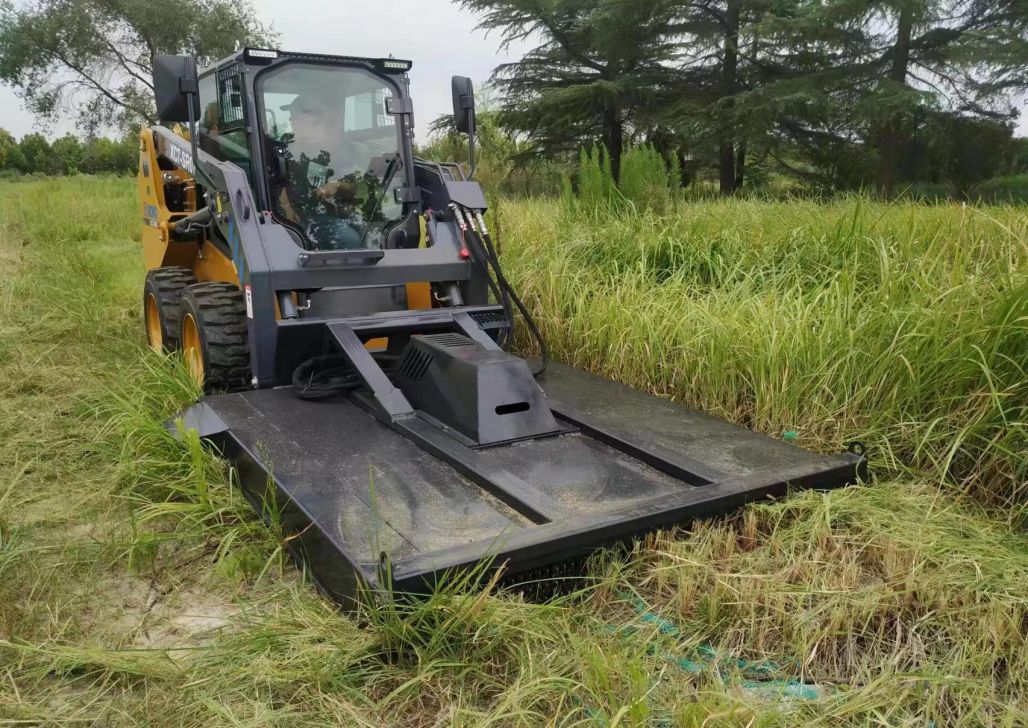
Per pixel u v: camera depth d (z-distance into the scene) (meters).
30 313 6.25
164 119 4.30
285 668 2.23
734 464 3.16
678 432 3.51
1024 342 3.42
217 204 4.39
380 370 3.74
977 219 4.90
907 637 2.41
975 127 14.28
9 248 9.50
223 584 2.80
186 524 3.16
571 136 17.47
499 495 2.88
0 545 2.96
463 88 4.55
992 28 13.50
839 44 14.62
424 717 2.12
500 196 9.09
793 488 3.05
